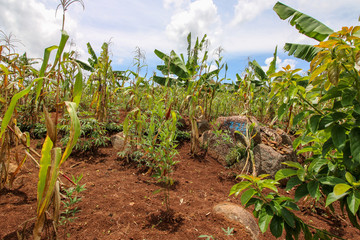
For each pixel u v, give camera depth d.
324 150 1.28
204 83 5.07
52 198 1.22
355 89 1.20
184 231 1.87
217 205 2.32
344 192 1.08
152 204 2.30
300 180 1.33
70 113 1.00
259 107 5.88
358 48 1.10
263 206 1.27
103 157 3.45
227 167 3.74
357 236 2.29
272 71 4.80
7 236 1.63
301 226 1.31
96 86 4.49
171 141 2.56
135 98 3.80
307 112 1.33
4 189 2.26
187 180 3.09
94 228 1.83
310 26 3.50
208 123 4.72
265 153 3.55
